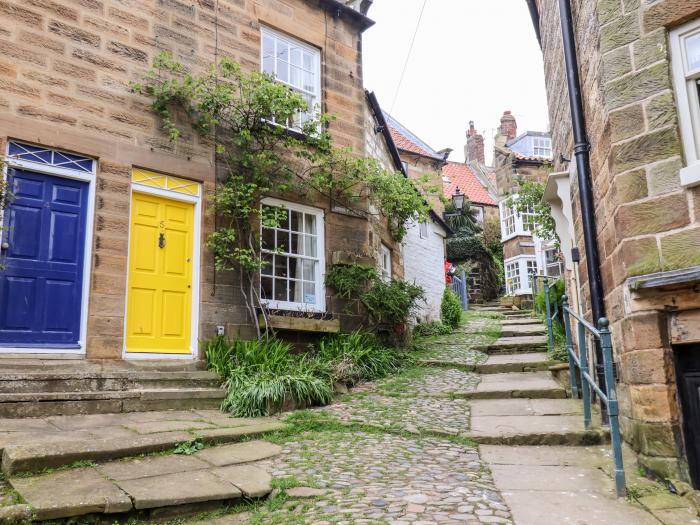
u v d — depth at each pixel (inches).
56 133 256.2
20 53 251.0
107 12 280.4
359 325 367.2
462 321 626.5
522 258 891.4
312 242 358.9
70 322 254.2
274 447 193.3
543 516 136.3
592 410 234.1
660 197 169.0
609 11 186.1
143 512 136.3
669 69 173.6
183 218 299.3
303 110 324.2
